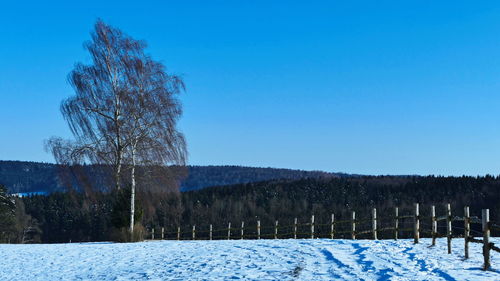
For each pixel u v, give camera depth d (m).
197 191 129.25
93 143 30.50
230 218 106.06
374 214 20.69
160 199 33.47
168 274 14.23
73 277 15.47
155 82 31.27
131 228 28.95
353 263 13.62
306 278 11.91
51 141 30.47
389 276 11.35
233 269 14.11
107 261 18.25
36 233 96.50
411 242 18.02
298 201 119.88
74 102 30.28
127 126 30.23
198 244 23.03
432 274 11.38
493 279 10.55
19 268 18.02
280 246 19.08
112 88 31.02
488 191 102.12
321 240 20.75
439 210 99.75
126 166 30.28
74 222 97.38
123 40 31.45
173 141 30.56
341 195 122.31
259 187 129.75
